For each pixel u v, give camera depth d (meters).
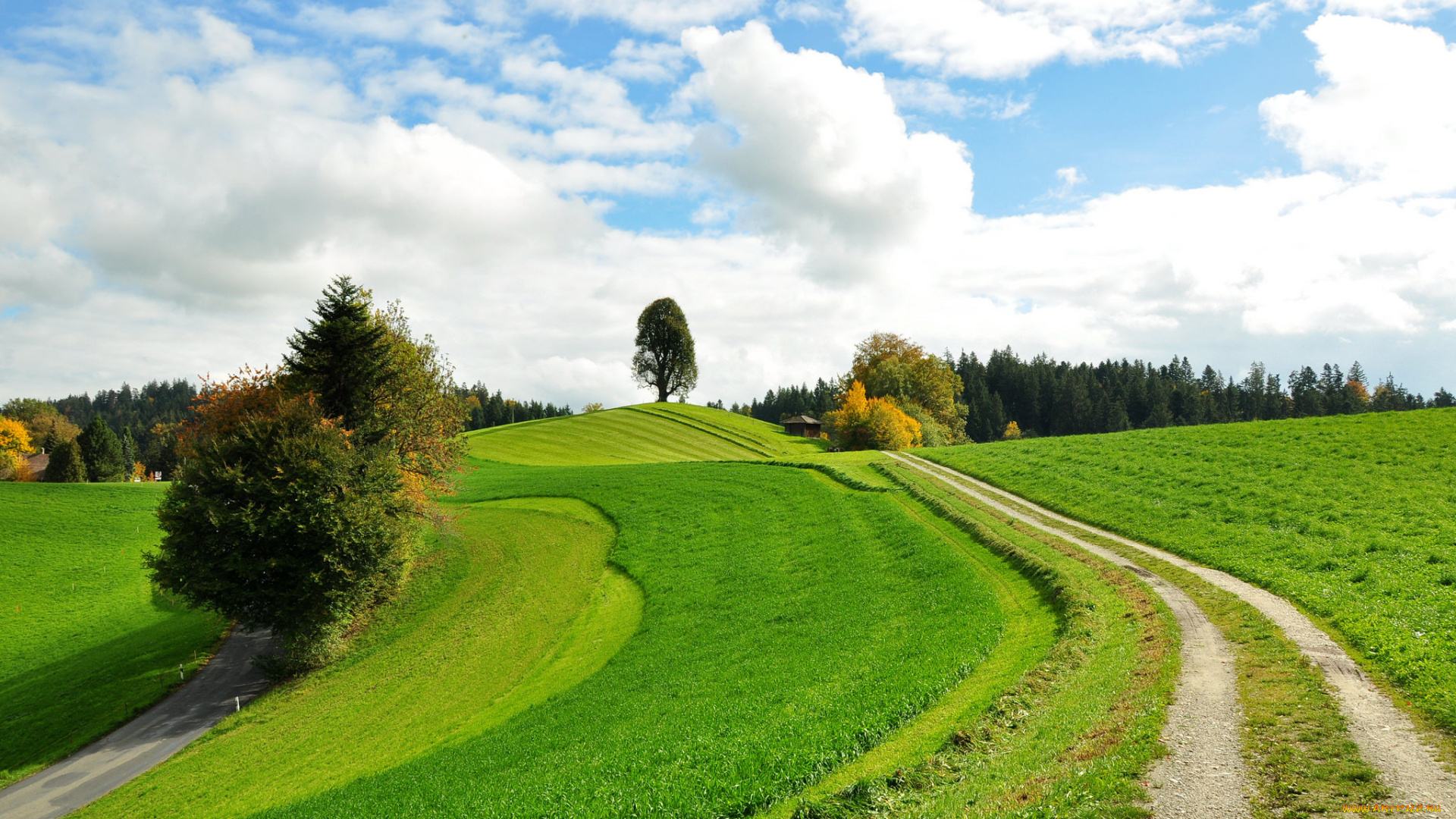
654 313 159.12
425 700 32.41
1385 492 33.41
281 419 39.03
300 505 36.38
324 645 37.53
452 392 52.47
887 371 111.19
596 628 38.03
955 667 21.62
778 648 28.86
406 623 41.69
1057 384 196.25
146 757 30.36
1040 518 41.22
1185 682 16.59
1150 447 53.19
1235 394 191.75
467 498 66.31
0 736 32.97
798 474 64.75
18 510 59.44
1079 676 18.84
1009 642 23.70
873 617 29.80
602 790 17.75
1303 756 12.27
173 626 43.62
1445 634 17.17
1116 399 187.62
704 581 41.25
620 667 31.34
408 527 43.09
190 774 28.12
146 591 48.94
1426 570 23.03
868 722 18.58
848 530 45.06
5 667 39.19
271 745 29.80
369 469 39.56
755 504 55.91
